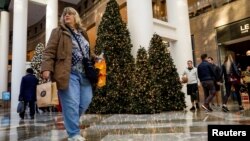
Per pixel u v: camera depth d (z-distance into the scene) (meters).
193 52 14.95
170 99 8.04
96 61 2.97
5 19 21.05
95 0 18.33
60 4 21.47
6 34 20.98
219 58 13.65
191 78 8.38
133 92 7.28
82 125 4.55
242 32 12.61
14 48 13.62
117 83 7.70
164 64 8.02
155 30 9.45
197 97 8.38
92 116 6.80
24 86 7.18
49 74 2.54
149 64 7.32
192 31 15.12
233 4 13.09
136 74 7.30
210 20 14.20
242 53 13.67
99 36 8.20
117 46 7.95
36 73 13.27
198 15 14.86
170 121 4.76
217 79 7.38
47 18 14.82
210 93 7.14
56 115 8.73
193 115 5.89
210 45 14.13
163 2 14.77
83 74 2.74
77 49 2.71
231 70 7.39
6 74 20.55
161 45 8.10
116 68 7.79
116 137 3.09
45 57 2.56
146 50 8.25
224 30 13.48
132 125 4.36
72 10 2.84
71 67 2.67
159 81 7.88
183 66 10.15
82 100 2.79
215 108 8.33
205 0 14.49
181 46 10.30
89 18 19.28
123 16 13.44
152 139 2.85
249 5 12.34
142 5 8.70
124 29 8.21
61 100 2.65
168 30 10.05
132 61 8.01
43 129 4.39
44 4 14.88
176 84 8.18
